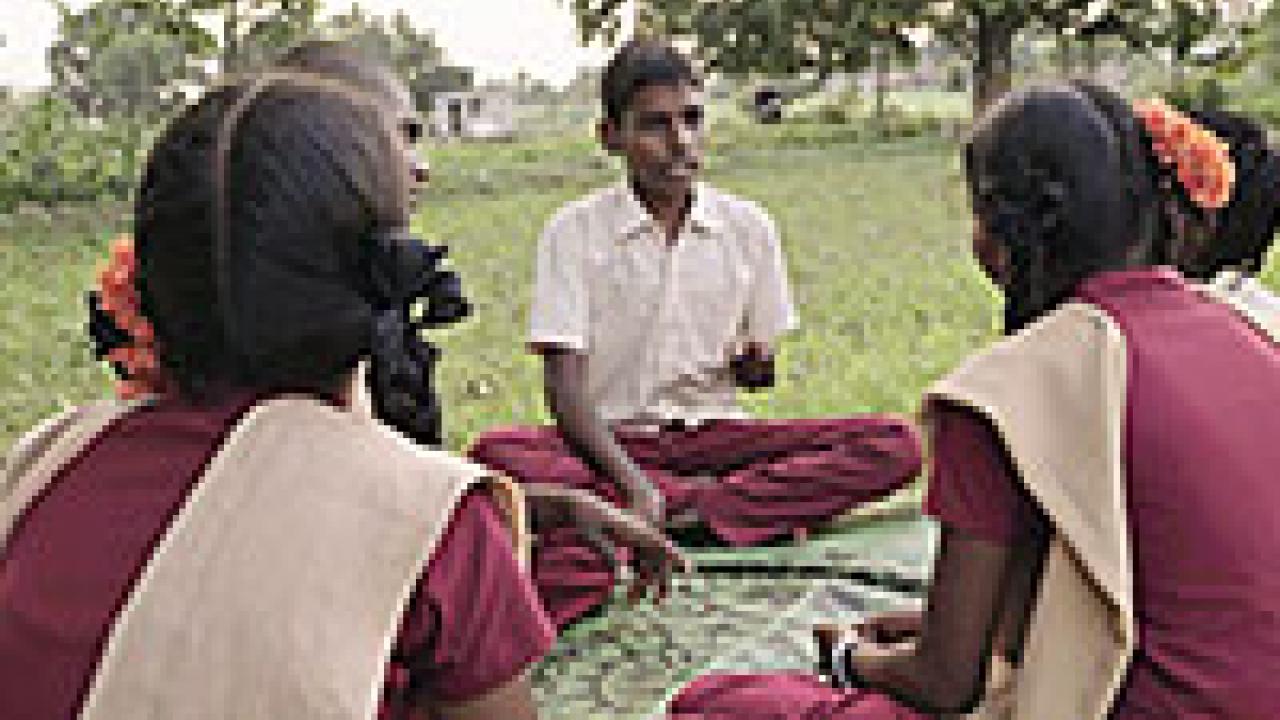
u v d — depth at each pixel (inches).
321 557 56.2
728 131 726.5
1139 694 71.9
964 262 406.6
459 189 549.6
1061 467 72.3
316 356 59.2
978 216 80.8
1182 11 685.3
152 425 61.7
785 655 135.4
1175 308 76.4
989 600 75.9
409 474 59.3
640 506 148.2
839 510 163.8
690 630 141.7
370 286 59.3
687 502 161.3
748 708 95.5
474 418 269.6
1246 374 74.4
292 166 57.6
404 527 57.7
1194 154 78.5
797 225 467.8
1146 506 71.2
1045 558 74.3
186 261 57.4
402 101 116.7
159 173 58.9
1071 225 76.5
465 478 60.0
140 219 59.2
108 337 65.4
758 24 724.0
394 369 61.8
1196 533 70.7
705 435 165.9
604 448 150.9
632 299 163.0
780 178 572.4
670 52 159.0
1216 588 70.7
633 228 161.9
